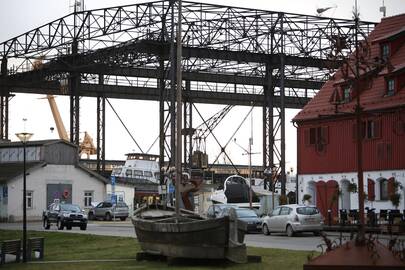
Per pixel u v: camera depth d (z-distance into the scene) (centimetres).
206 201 7894
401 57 5709
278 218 4828
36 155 9131
